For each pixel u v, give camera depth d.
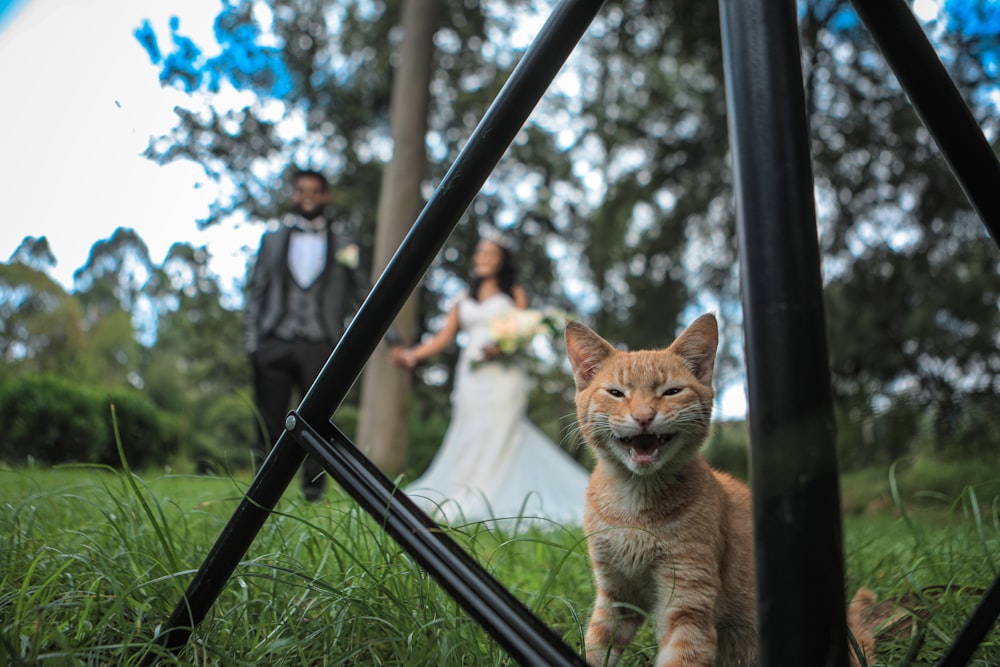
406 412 10.04
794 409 1.05
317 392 1.49
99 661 1.67
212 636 1.76
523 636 1.27
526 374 7.46
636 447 2.14
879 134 9.42
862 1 1.28
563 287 16.69
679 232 10.66
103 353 16.45
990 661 1.88
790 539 1.04
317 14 15.55
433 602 1.92
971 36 7.10
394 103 10.79
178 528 2.69
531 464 7.25
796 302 1.06
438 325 17.34
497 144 1.39
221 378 16.22
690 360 2.39
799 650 1.03
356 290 6.33
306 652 1.79
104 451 9.34
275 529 2.31
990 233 1.37
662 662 1.98
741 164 1.10
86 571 2.00
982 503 3.77
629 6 10.08
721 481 2.36
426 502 6.27
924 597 1.98
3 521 2.31
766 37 1.11
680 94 11.48
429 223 1.41
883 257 8.82
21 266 14.02
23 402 9.00
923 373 7.93
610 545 2.13
